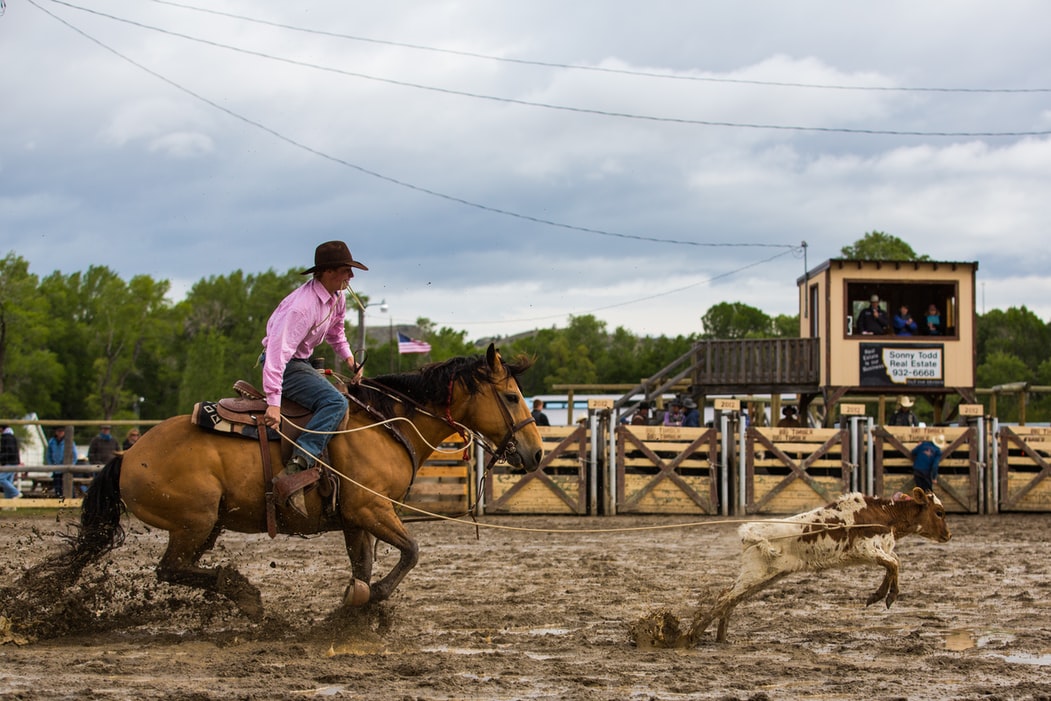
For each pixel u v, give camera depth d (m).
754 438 19.77
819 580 10.86
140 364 72.38
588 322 91.00
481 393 8.10
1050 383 71.44
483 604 9.30
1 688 5.84
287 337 7.47
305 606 9.15
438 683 6.13
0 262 62.75
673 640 7.42
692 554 13.46
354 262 7.72
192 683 6.05
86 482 19.08
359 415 7.74
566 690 6.05
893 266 25.41
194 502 7.20
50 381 66.00
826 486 19.88
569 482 19.55
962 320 25.55
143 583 9.95
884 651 7.29
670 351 76.38
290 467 7.36
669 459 19.97
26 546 13.34
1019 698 5.92
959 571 11.63
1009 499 20.62
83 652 6.95
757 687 6.19
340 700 5.70
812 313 26.86
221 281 76.94
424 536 15.77
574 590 10.19
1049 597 9.79
